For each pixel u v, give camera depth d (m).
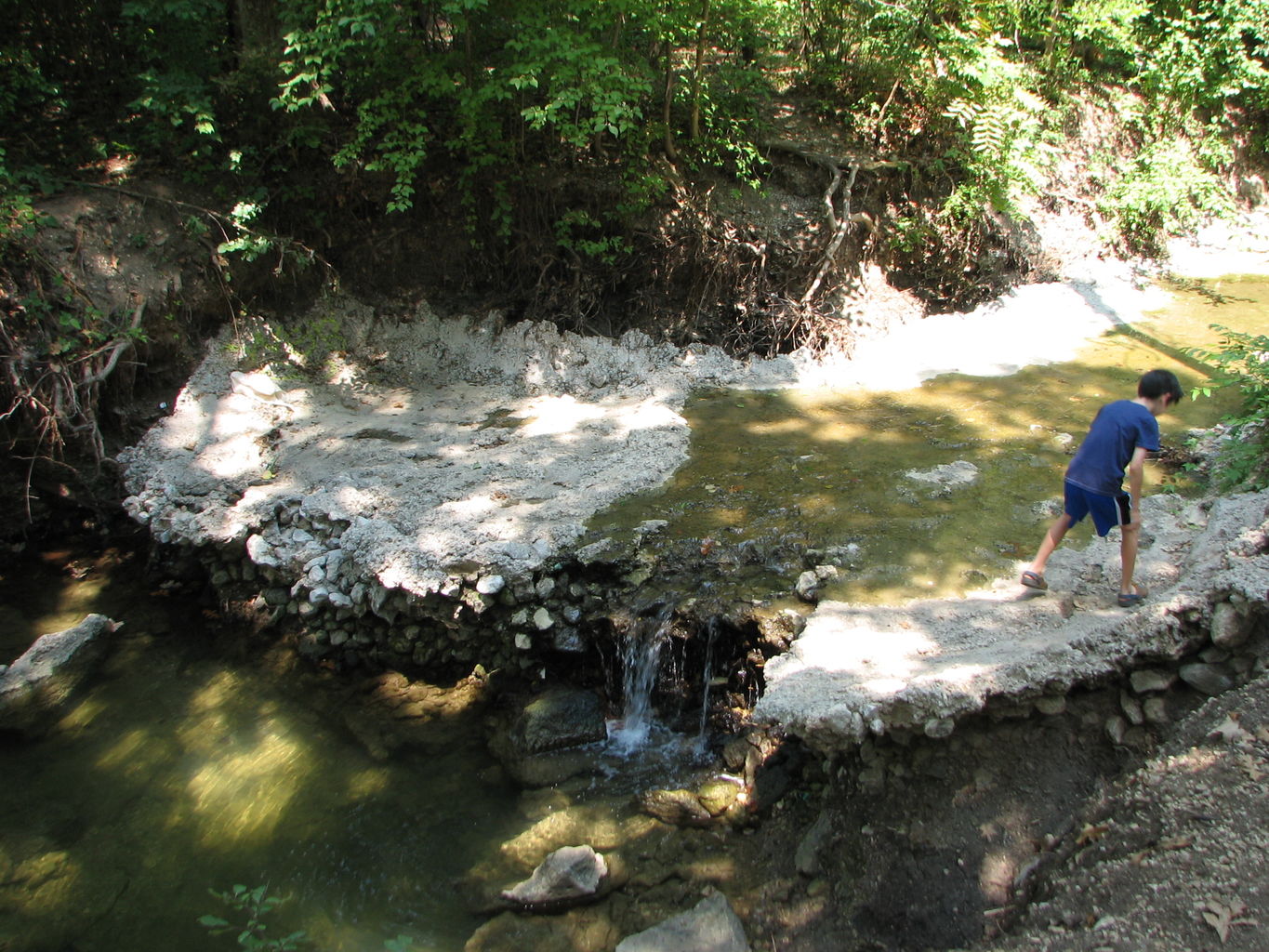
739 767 5.23
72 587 7.17
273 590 6.66
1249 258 12.35
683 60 9.92
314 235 9.08
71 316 7.59
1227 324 10.05
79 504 7.77
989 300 10.48
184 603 7.00
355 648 6.32
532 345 9.02
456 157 9.19
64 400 7.48
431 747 5.63
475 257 9.30
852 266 9.96
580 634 5.95
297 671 6.30
